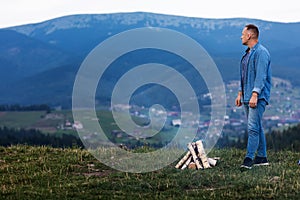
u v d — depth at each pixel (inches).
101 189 321.1
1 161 419.8
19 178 352.5
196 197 300.0
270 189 308.5
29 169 384.5
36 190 318.3
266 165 385.1
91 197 301.4
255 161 390.0
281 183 322.3
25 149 474.0
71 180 348.5
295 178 337.4
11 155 443.8
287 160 411.5
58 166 391.5
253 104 371.6
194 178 344.8
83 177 355.9
